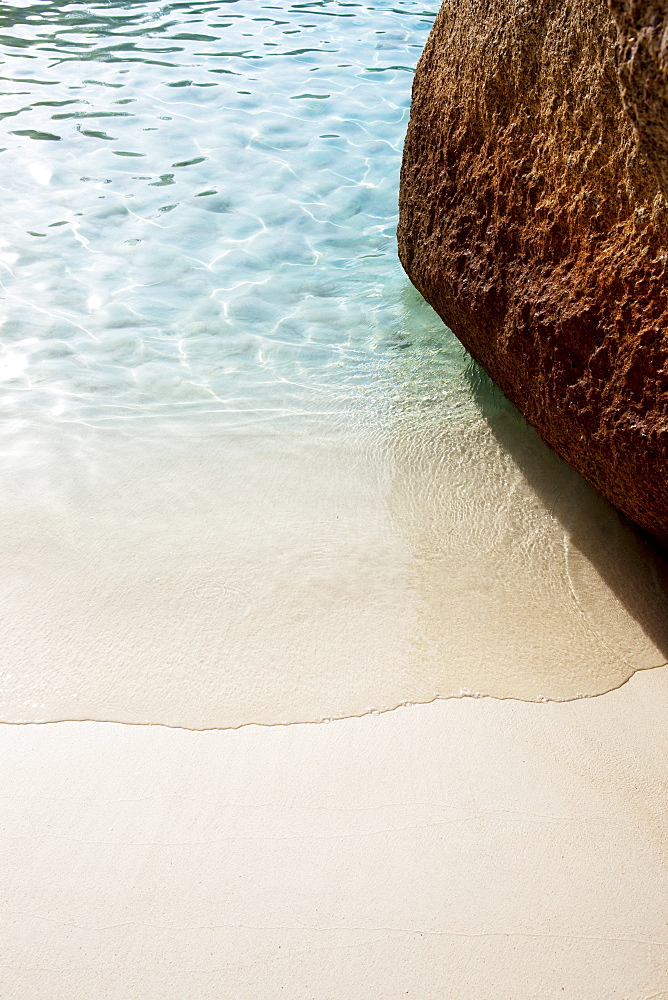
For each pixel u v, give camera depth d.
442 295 3.74
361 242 5.80
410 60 9.21
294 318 4.88
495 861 2.10
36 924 1.94
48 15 10.05
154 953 1.89
